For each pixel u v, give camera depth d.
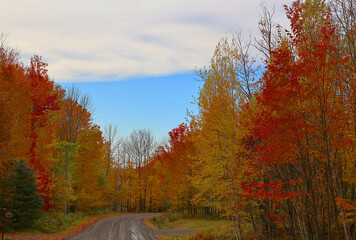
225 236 16.73
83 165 39.72
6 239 16.62
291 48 8.48
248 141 11.86
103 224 29.42
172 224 30.34
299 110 7.59
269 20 10.44
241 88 13.66
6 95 21.78
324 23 7.33
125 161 65.81
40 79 28.94
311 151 7.79
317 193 8.07
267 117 7.93
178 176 32.34
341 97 7.33
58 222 25.81
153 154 59.59
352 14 7.49
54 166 30.91
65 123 37.50
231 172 13.17
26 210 22.02
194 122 14.80
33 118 27.52
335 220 7.75
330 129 7.36
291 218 11.40
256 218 15.26
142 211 58.28
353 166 8.76
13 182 21.62
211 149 13.75
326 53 6.96
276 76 7.45
